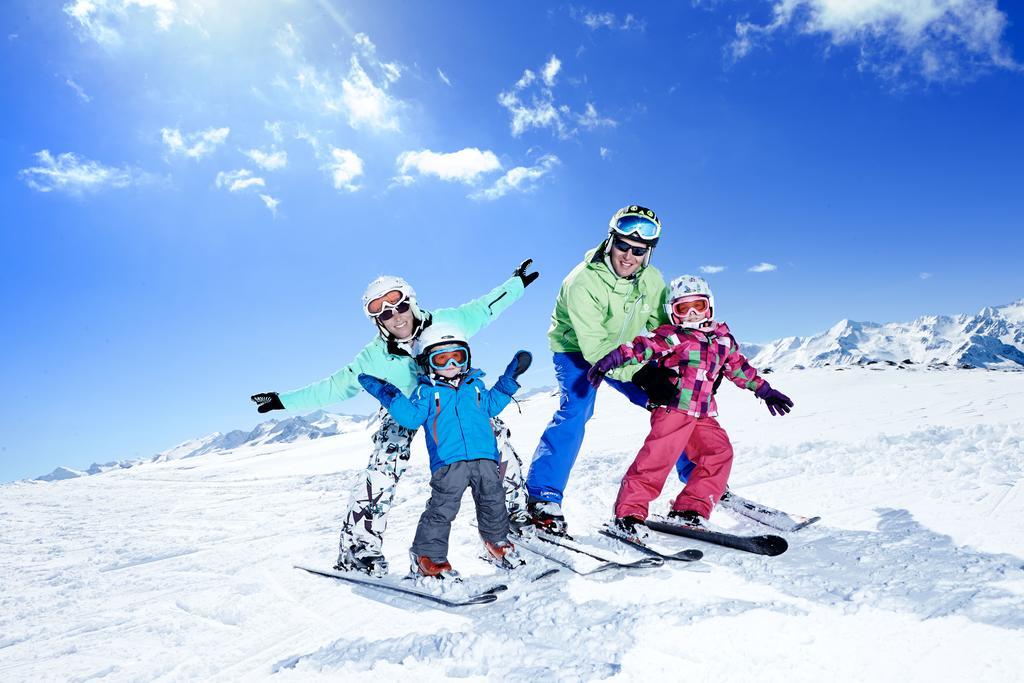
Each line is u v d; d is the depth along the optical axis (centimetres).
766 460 608
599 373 377
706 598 291
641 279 413
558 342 428
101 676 266
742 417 1000
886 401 1012
